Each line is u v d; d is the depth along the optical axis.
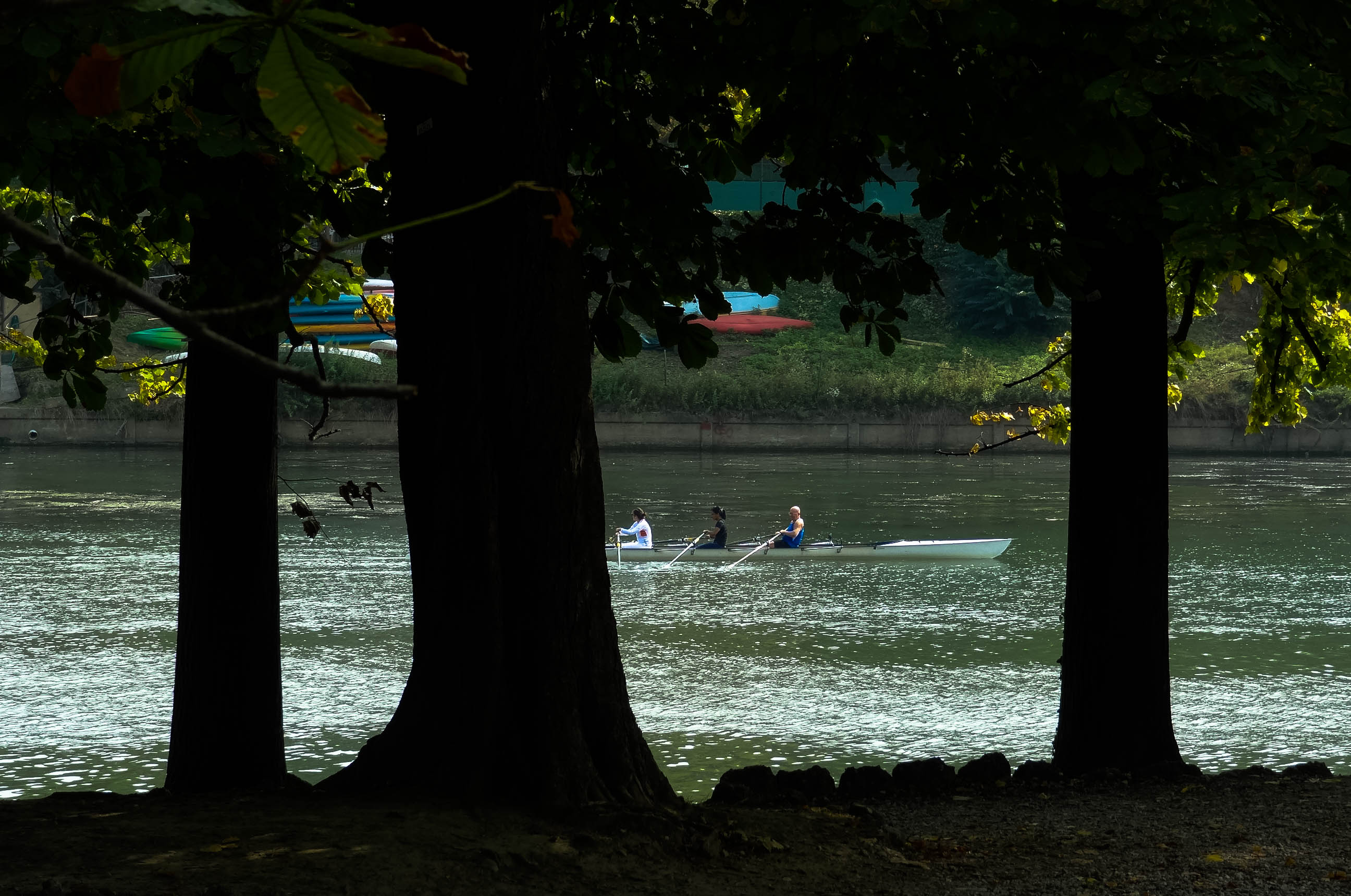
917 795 20.09
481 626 16.75
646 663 45.84
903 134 17.64
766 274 19.44
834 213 19.44
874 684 42.53
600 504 17.33
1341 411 143.75
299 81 2.24
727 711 38.69
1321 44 17.45
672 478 116.25
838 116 18.12
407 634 50.31
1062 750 23.89
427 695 17.12
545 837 15.02
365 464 123.00
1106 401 23.09
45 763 32.38
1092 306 23.08
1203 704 39.25
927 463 134.75
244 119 13.99
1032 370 153.75
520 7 16.25
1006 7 15.58
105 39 9.88
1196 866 15.09
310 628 51.50
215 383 23.03
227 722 23.22
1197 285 24.38
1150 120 17.00
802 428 148.00
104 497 95.31
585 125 18.38
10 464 121.62
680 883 14.00
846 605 59.12
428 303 16.84
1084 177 21.34
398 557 71.19
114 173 16.06
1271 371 32.22
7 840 14.30
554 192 3.00
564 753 16.42
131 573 63.66
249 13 2.20
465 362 16.77
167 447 140.88
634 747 17.12
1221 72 15.52
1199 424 144.62
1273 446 143.88
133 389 141.75
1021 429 147.00
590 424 17.25
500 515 16.84
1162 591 23.34
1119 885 14.34
